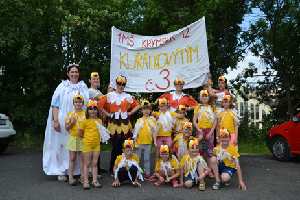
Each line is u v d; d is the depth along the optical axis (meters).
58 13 12.96
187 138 5.61
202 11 11.47
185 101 6.50
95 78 6.34
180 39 7.55
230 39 13.62
